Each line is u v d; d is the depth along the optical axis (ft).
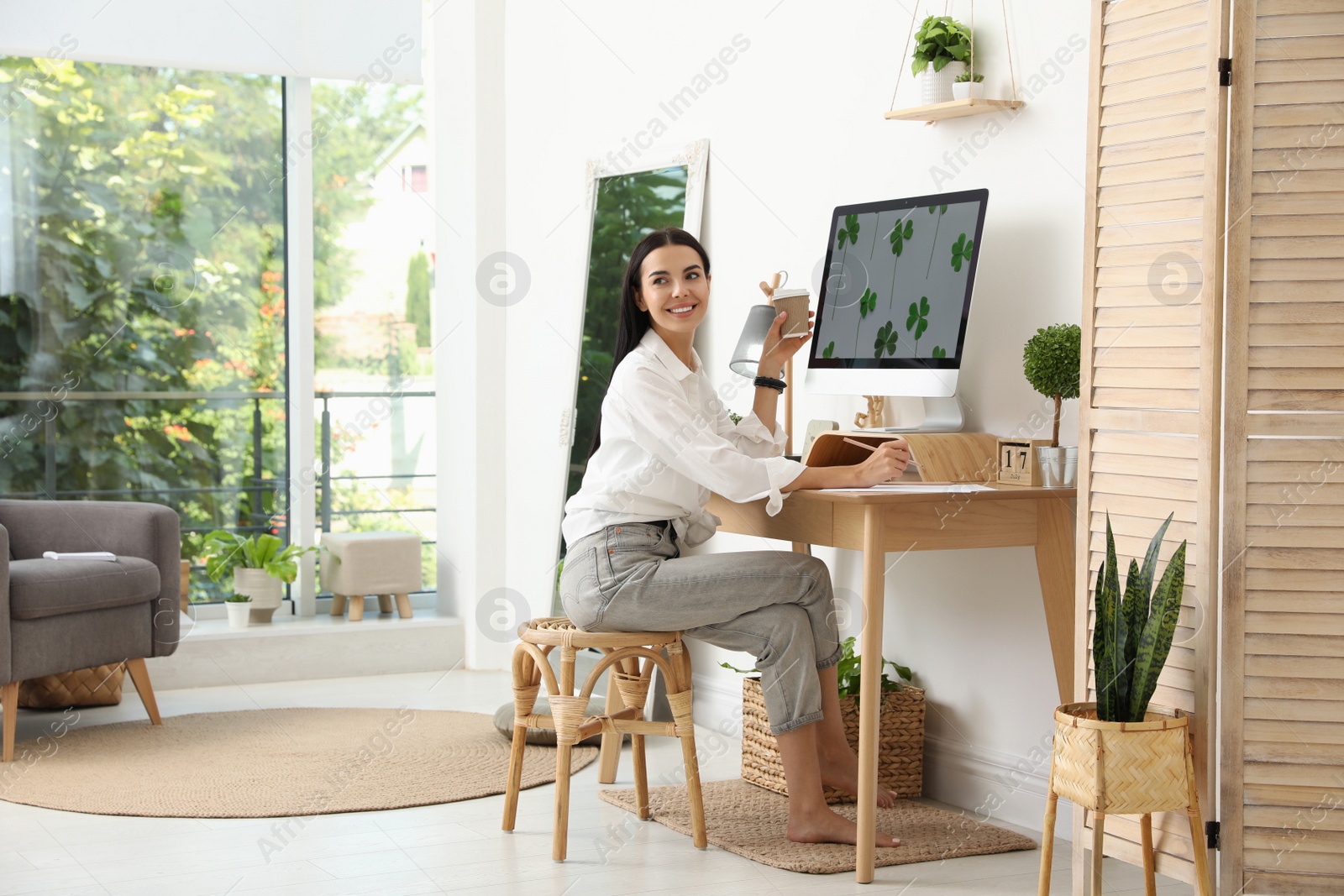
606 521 9.05
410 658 16.05
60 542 13.20
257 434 16.49
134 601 12.48
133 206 15.83
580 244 14.73
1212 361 6.93
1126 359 7.47
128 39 15.33
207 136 16.14
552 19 15.33
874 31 10.73
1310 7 6.84
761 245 12.17
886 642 10.91
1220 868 7.05
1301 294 6.87
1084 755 6.89
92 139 15.61
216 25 15.70
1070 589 8.79
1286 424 6.89
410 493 17.42
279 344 16.58
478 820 9.52
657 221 13.56
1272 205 6.88
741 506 9.74
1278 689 6.91
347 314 17.03
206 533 16.22
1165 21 7.20
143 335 15.90
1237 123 6.88
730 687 12.61
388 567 16.21
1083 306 7.73
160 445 16.01
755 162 12.23
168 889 8.00
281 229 16.55
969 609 10.01
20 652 11.36
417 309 17.37
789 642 8.76
